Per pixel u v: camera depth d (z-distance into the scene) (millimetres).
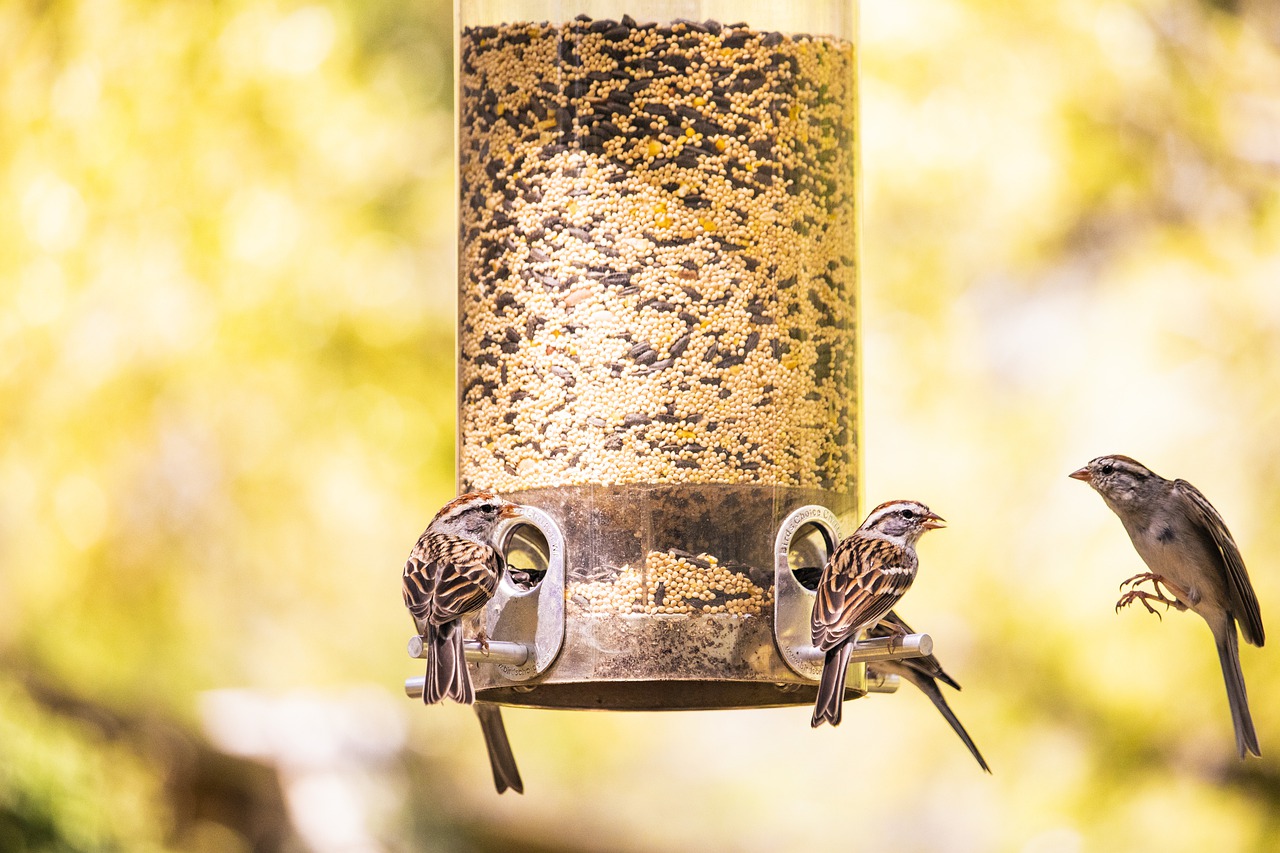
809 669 8172
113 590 14555
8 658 14812
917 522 8102
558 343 8336
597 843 15914
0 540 14648
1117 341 13805
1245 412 13641
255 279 14141
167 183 14289
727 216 8344
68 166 14391
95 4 14516
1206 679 13414
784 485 8289
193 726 15141
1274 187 14180
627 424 8234
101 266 14289
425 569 7766
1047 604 13500
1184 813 13422
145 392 14234
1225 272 13938
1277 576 13367
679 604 8094
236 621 14805
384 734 15719
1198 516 8461
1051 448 13648
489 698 8289
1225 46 14414
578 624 8109
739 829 15766
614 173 8336
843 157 8734
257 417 14266
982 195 13930
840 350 8617
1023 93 13977
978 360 13906
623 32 8375
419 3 14711
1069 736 13703
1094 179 13977
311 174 14297
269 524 14422
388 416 14188
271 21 14477
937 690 9281
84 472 14352
